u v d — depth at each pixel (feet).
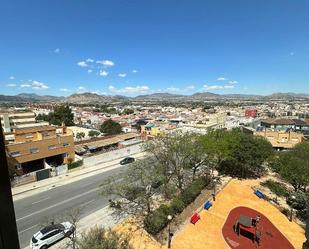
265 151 130.82
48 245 65.00
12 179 110.22
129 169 90.22
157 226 72.49
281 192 110.32
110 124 269.44
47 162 143.13
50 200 95.96
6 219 6.25
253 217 87.56
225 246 69.77
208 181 115.55
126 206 89.76
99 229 59.88
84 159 143.64
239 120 355.56
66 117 295.69
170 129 257.34
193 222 79.82
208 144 115.24
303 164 107.86
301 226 82.64
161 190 97.96
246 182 124.88
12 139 140.87
